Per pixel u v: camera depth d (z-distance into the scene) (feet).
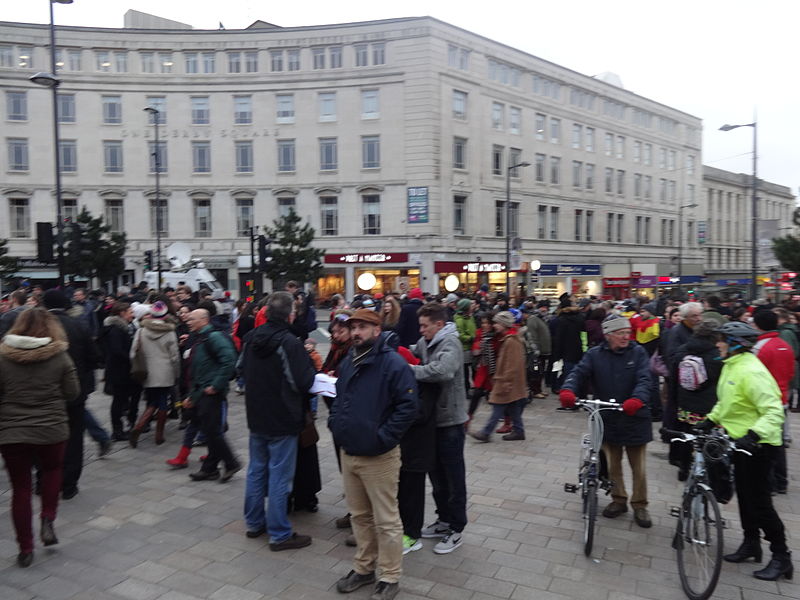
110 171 123.95
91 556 15.48
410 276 121.70
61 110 122.62
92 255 92.07
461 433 16.34
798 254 81.41
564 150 150.00
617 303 45.88
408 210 119.03
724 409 14.78
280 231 110.73
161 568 14.87
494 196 131.85
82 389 19.58
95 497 19.75
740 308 34.60
